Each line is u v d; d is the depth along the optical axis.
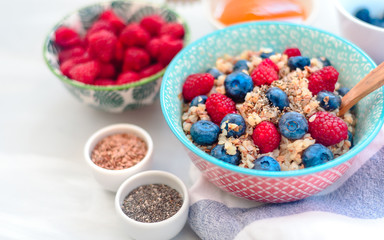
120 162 0.38
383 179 0.35
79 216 0.37
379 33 0.38
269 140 0.33
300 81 0.35
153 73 0.43
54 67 0.43
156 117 0.44
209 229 0.34
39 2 0.58
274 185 0.31
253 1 0.48
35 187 0.40
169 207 0.35
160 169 0.40
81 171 0.41
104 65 0.43
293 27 0.39
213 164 0.31
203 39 0.39
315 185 0.32
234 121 0.34
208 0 0.47
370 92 0.33
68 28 0.46
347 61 0.37
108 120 0.44
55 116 0.45
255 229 0.32
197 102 0.36
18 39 0.54
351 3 0.44
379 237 0.31
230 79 0.36
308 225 0.32
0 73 0.50
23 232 0.36
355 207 0.34
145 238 0.34
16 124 0.45
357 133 0.35
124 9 0.48
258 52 0.40
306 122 0.33
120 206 0.35
